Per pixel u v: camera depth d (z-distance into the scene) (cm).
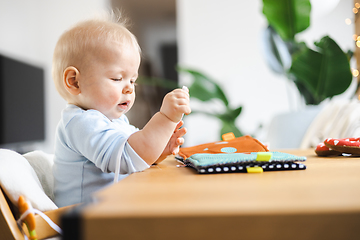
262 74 289
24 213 47
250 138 74
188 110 56
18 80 248
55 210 54
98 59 68
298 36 260
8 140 229
